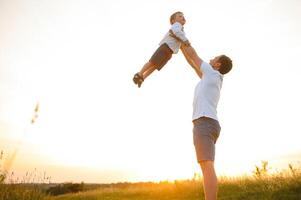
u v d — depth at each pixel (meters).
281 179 9.81
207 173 3.12
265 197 8.65
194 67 3.87
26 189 6.82
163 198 12.19
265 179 10.55
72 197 15.34
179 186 12.86
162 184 15.48
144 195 13.85
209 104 3.40
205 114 3.33
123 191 15.55
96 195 15.48
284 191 8.86
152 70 3.92
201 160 3.20
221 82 3.66
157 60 3.86
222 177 12.25
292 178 9.51
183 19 4.09
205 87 3.46
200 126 3.31
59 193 16.28
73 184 22.67
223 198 9.73
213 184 3.06
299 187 8.82
